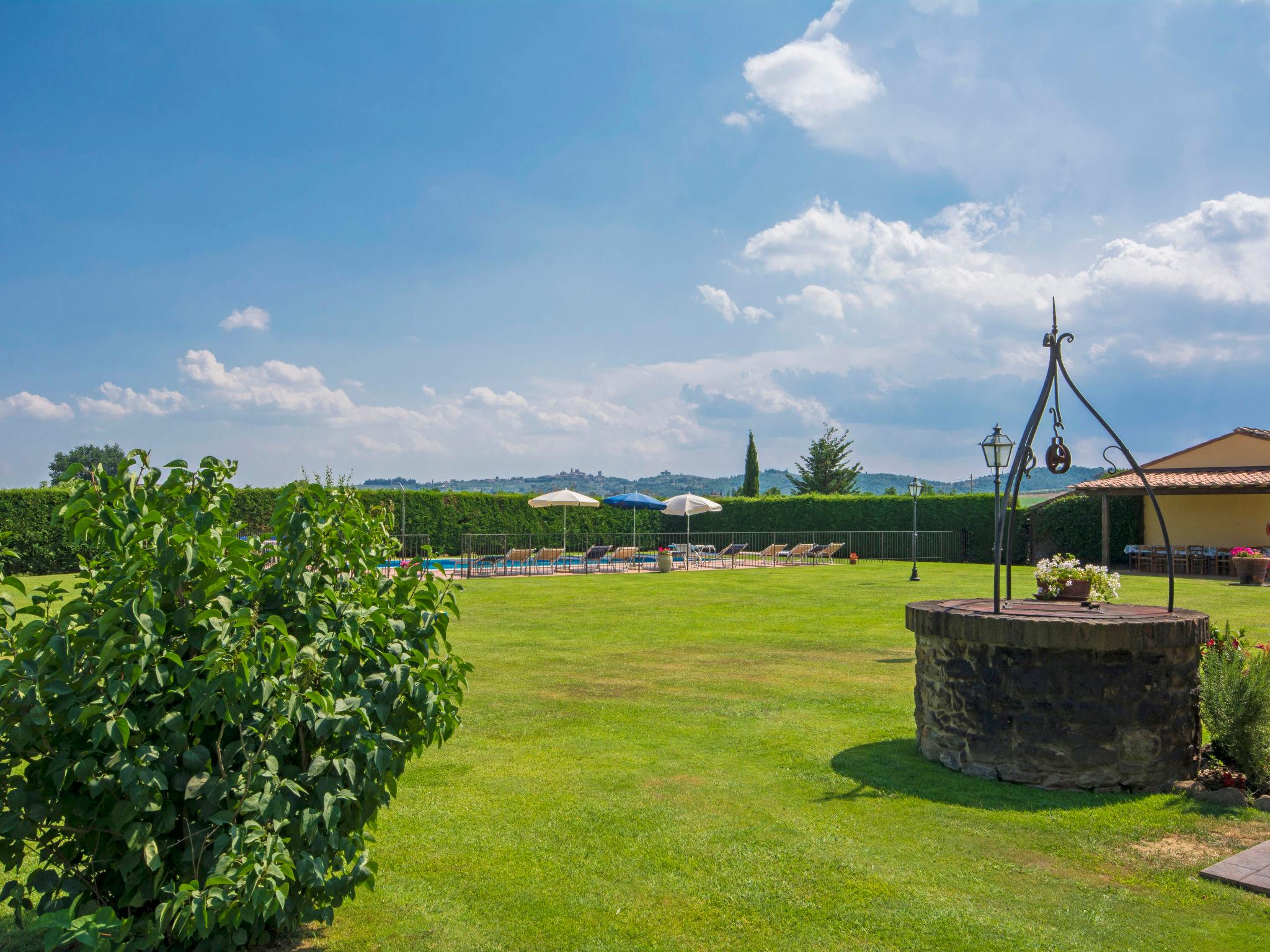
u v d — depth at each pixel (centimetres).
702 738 706
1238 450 2689
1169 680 575
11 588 300
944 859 464
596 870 451
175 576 309
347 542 370
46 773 287
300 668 333
